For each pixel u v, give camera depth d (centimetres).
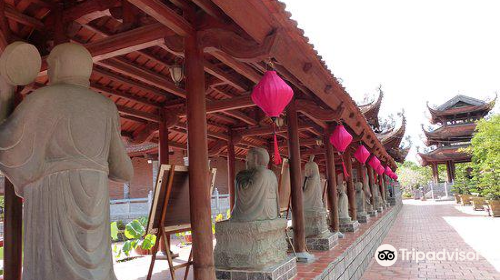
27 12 568
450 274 909
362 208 1565
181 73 698
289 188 805
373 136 1449
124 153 338
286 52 543
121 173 339
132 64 748
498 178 2425
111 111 328
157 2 456
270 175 673
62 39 570
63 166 287
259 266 593
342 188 1248
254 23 458
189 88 514
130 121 1029
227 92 988
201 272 483
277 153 711
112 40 548
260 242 609
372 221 1504
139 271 776
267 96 510
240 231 610
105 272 291
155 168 2316
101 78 802
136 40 538
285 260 645
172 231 492
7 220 477
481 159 2605
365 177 1798
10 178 300
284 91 513
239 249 609
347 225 1188
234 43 502
